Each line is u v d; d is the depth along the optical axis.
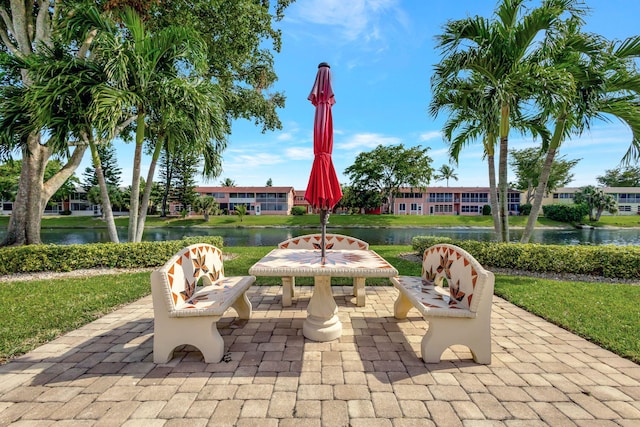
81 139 6.85
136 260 6.74
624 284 5.50
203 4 8.10
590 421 1.87
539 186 7.20
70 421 1.83
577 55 6.05
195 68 6.95
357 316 3.75
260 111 11.44
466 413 1.93
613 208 33.56
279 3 10.41
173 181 34.00
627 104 6.14
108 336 3.11
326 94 3.18
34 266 6.15
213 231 25.75
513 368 2.52
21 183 7.95
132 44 6.30
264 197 46.59
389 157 33.88
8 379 2.29
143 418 1.86
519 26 6.04
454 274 2.95
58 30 6.74
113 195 35.44
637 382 2.31
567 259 6.22
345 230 27.17
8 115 6.33
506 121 7.03
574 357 2.72
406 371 2.45
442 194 44.91
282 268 2.70
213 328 2.62
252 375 2.38
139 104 6.48
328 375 2.38
